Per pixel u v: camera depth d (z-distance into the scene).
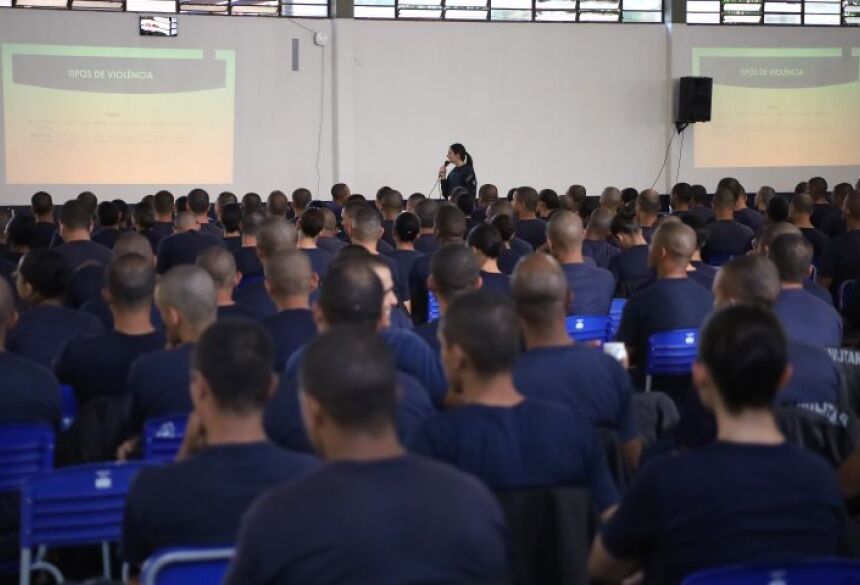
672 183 16.42
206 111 14.89
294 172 15.28
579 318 5.19
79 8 14.34
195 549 2.25
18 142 14.28
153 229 9.37
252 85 15.02
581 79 16.08
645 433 4.10
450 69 15.68
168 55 14.68
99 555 3.85
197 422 2.79
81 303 6.14
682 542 2.17
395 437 2.00
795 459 2.21
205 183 14.98
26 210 14.34
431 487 1.91
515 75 15.90
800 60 16.55
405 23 15.46
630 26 16.14
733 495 2.16
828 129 16.75
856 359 3.80
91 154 14.55
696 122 16.17
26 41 14.20
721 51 16.34
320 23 15.20
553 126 16.08
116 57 14.51
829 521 2.20
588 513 2.63
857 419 3.47
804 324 4.35
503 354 2.66
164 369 3.59
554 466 2.65
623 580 2.43
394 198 9.37
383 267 4.10
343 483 1.89
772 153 16.62
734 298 3.75
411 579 1.84
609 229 7.88
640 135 16.33
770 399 2.25
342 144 15.32
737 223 8.67
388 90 15.51
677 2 16.19
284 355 4.18
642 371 4.92
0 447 3.42
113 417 3.72
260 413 2.40
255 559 1.85
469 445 2.62
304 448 3.19
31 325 4.68
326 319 3.39
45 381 3.62
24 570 3.10
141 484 2.36
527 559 2.59
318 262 6.80
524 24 15.84
